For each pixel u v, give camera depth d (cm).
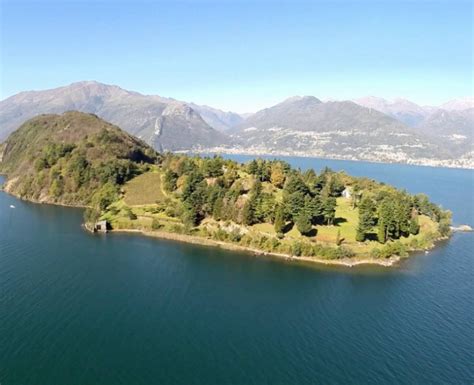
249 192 18800
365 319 10594
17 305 10519
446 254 16462
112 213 19638
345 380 8106
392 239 16600
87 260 14175
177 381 7875
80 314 10231
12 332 9244
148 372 8100
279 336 9638
